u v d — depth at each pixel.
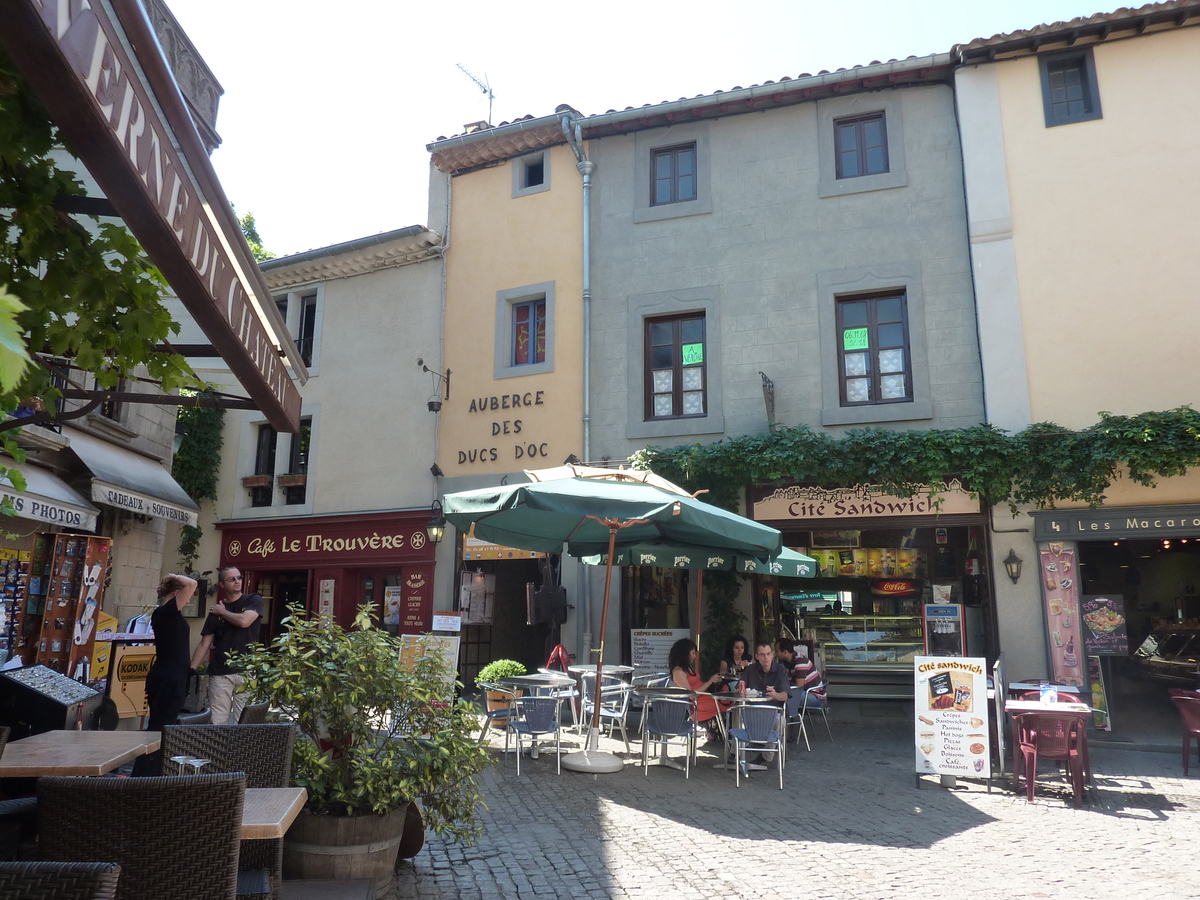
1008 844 6.46
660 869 5.70
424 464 15.62
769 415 12.98
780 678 9.95
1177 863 5.98
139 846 2.83
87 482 9.82
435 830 5.16
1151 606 17.23
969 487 12.09
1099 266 12.21
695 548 10.64
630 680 12.60
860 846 6.36
